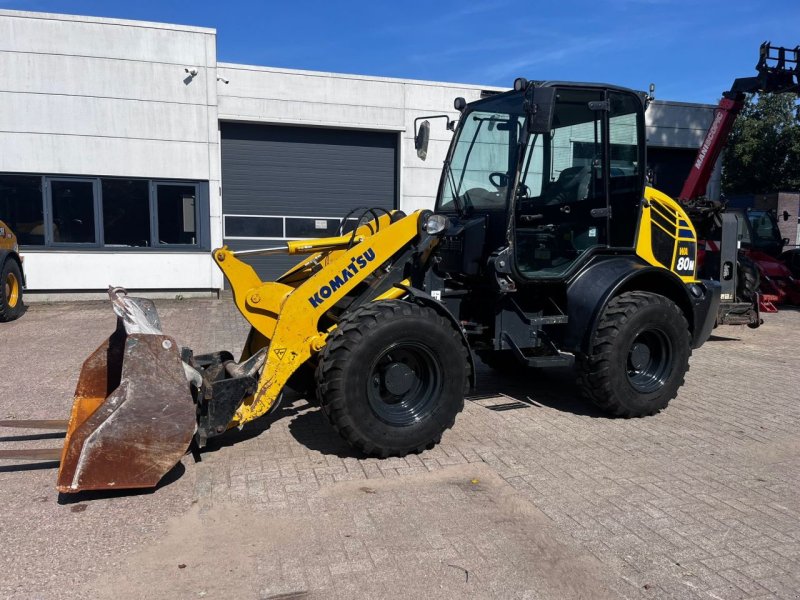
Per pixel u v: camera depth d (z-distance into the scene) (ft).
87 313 36.52
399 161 47.39
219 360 16.92
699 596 9.35
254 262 45.75
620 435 16.34
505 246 16.19
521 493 12.76
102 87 39.83
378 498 12.45
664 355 17.87
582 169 17.17
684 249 19.85
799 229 63.36
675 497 12.67
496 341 16.78
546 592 9.43
